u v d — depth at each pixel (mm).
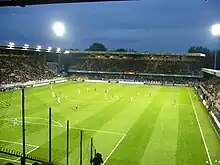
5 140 26812
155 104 50062
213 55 108938
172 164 21922
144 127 33250
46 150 24234
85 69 107562
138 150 25047
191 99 57031
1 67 77562
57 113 40125
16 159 21531
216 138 29078
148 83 88438
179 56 101812
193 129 32594
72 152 23969
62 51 98875
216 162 22406
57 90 67125
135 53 102938
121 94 62594
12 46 75188
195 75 94250
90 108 44875
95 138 28359
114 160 22531
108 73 102812
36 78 81812
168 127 33375
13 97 53844
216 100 47875
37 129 31125
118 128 32531
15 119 34250
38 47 86000
